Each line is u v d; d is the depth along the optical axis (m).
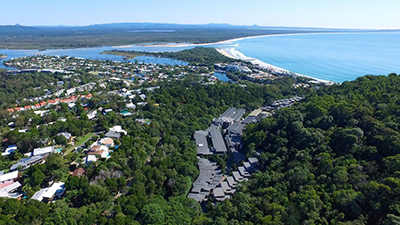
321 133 108.81
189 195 98.25
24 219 72.69
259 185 90.94
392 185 67.19
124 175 100.75
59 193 90.94
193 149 126.44
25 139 120.69
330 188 77.00
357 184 75.38
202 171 112.19
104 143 123.38
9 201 76.06
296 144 109.31
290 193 82.62
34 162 110.38
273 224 66.19
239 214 75.12
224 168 116.56
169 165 107.56
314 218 67.06
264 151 121.81
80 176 95.69
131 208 80.50
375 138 91.06
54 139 129.00
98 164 104.56
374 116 109.19
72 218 73.38
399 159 75.62
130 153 112.56
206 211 92.00
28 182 95.50
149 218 74.88
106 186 90.69
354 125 105.44
